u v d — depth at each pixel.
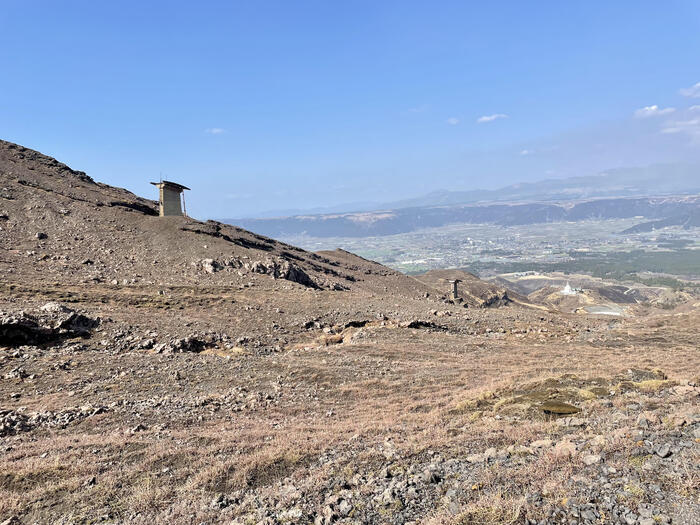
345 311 55.53
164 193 87.88
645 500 8.70
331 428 18.44
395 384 27.22
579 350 40.56
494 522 8.84
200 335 40.62
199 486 12.91
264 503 11.48
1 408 22.22
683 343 45.72
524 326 57.38
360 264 129.00
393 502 10.62
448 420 18.61
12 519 11.34
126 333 38.81
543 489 9.87
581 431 14.24
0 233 63.47
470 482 11.06
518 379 25.69
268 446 16.20
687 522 7.68
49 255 61.06
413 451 14.20
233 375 29.89
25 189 80.19
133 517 11.26
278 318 50.06
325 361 34.22
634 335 51.62
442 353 38.25
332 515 10.24
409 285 119.69
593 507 8.77
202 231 82.31
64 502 12.15
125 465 14.81
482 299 160.62
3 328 33.62
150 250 71.50
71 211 77.69
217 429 19.08
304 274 79.75
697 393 16.61
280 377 29.67
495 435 14.98
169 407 22.84
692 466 9.66
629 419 14.31
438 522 9.18
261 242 100.12
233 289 60.78
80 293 48.47
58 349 34.03
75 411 21.80
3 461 15.21
